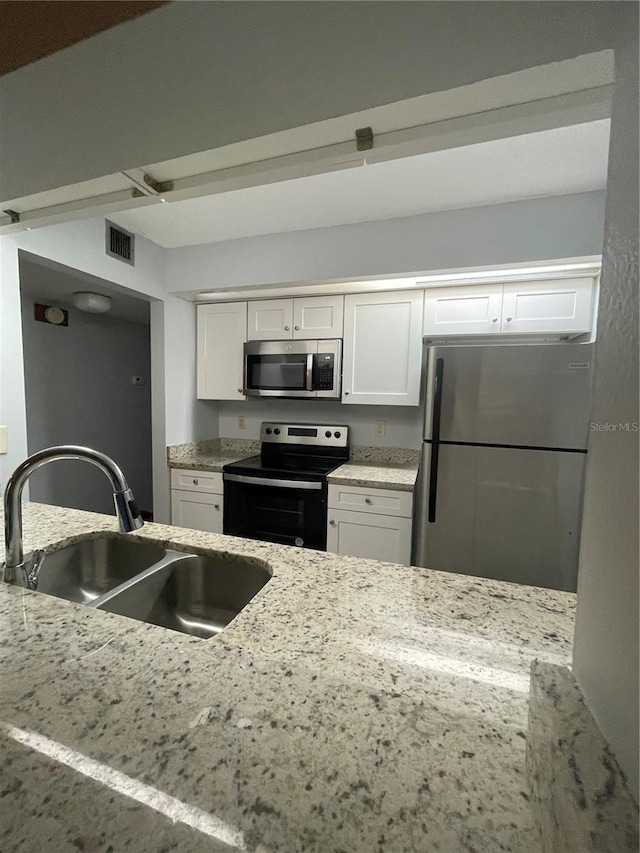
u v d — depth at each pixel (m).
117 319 3.74
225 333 2.75
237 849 0.33
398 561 2.16
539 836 0.34
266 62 0.67
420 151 0.78
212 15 0.67
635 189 0.36
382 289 2.35
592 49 0.53
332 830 0.35
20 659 0.58
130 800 0.37
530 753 0.40
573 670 0.45
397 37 0.61
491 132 0.71
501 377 1.80
